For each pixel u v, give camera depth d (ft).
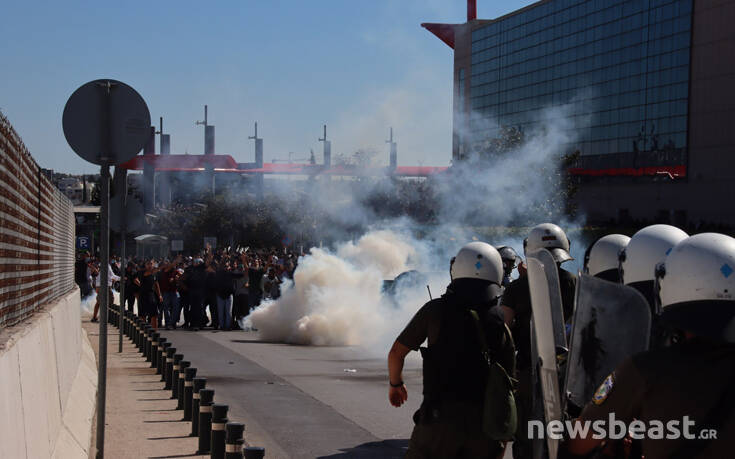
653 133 230.89
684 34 219.20
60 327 28.30
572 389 10.01
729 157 205.46
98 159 22.20
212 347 59.57
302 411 33.27
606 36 250.78
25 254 23.09
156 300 77.71
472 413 14.08
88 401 32.32
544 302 10.45
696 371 7.73
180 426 29.71
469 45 328.49
